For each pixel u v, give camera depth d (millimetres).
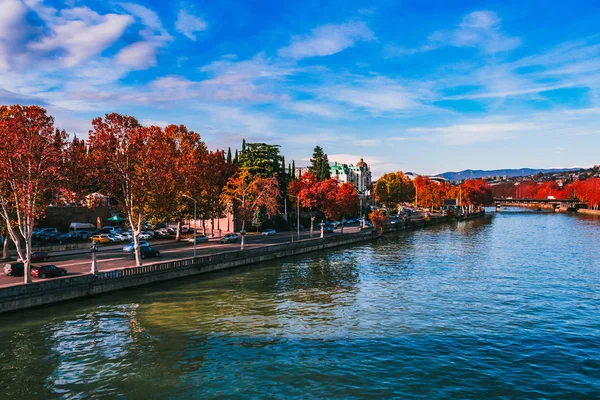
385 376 27797
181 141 90312
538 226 160750
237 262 69812
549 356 31266
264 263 74312
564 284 55938
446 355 31344
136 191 55500
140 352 31797
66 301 45500
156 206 71312
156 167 57062
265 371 28531
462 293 50906
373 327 37875
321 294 50469
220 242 89688
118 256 65188
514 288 53625
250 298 48344
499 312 42688
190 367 29188
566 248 93625
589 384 26766
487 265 71688
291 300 47500
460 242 108000
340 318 40594
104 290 49281
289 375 27906
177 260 58812
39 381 27031
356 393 25438
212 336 35406
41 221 91125
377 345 33375
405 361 30219
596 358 30922
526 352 32000
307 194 98875
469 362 30078
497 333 36281
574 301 47062
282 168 123562
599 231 136125
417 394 25344
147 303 45781
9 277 48312
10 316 40188
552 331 36844
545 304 45812
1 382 26859
